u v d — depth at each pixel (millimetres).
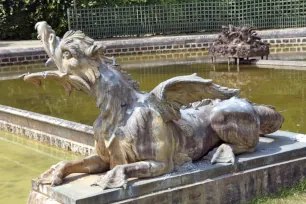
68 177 4340
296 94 10609
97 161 4441
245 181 4508
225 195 4410
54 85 13695
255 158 4594
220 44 17109
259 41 16641
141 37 26062
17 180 6266
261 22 26828
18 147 7906
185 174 4223
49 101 11203
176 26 27062
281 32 22672
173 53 22266
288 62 15773
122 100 4203
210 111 4695
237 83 12602
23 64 20328
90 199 3797
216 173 4383
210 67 16406
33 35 27094
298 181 4863
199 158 4613
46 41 4246
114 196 3891
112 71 4219
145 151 4152
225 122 4578
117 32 26453
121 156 4258
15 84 14281
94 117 9148
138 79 14148
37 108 10391
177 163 4355
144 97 4281
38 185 4223
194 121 4566
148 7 26656
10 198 5586
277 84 12117
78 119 9016
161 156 4176
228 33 16859
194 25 27203
